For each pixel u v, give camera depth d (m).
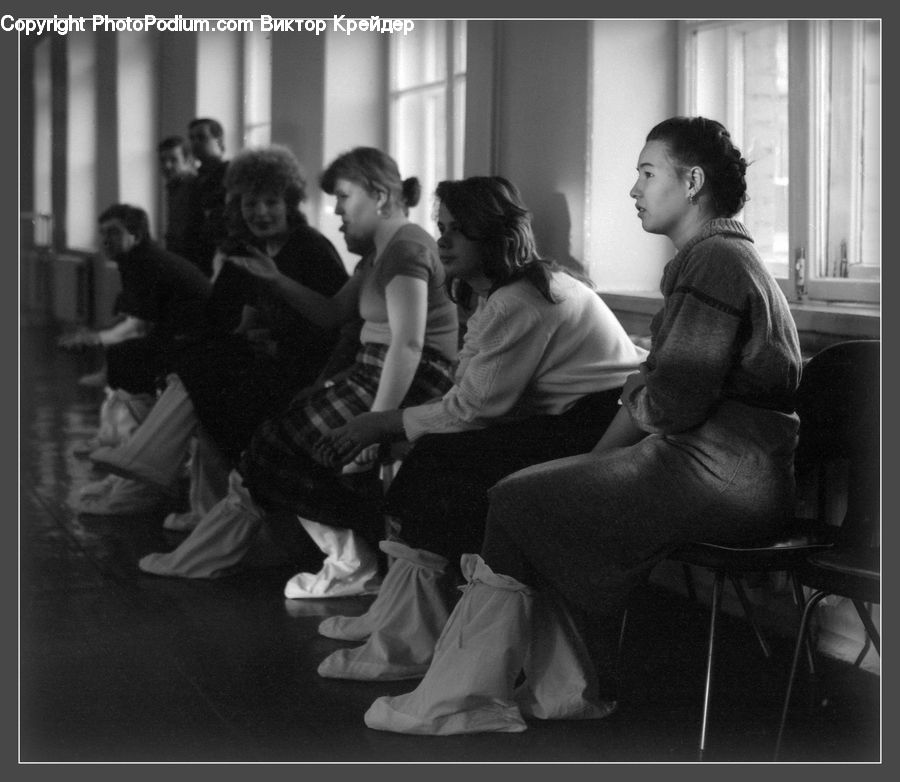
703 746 2.92
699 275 2.77
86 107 13.46
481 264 3.37
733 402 2.82
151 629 3.94
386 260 4.09
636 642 3.76
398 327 4.00
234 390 4.71
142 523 5.38
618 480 2.85
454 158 6.38
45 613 4.10
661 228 2.93
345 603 4.23
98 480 6.20
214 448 5.16
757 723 3.12
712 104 4.70
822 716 3.17
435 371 4.14
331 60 7.26
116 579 4.52
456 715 3.05
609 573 2.87
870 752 2.92
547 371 3.33
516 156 5.18
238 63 9.37
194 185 7.50
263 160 4.80
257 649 3.74
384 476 4.97
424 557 3.48
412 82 7.06
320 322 4.52
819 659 3.61
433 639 3.49
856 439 3.01
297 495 4.20
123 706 3.26
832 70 4.20
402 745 2.99
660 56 4.78
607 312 3.40
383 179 4.18
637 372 3.22
